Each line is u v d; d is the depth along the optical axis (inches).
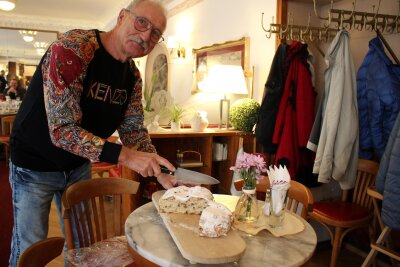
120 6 222.5
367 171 82.1
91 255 47.8
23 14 255.9
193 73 153.8
